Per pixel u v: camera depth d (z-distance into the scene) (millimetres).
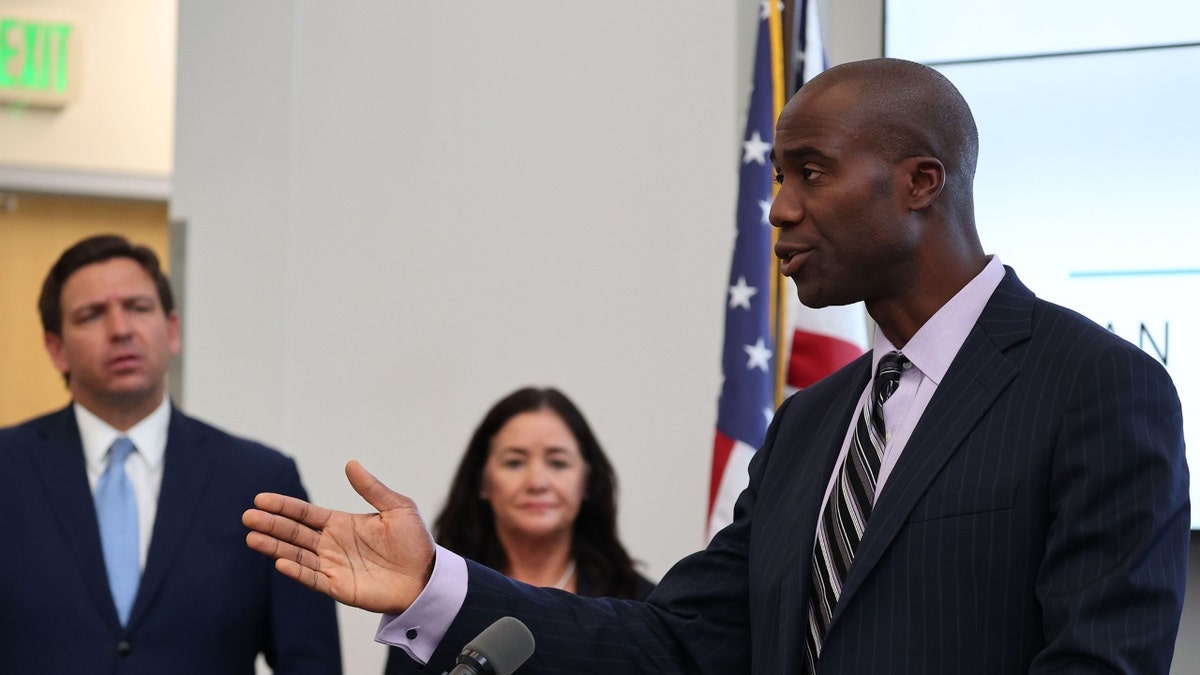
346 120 7219
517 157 7023
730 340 5219
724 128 6789
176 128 7309
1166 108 5500
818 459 2656
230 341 7180
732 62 6812
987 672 2250
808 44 5445
